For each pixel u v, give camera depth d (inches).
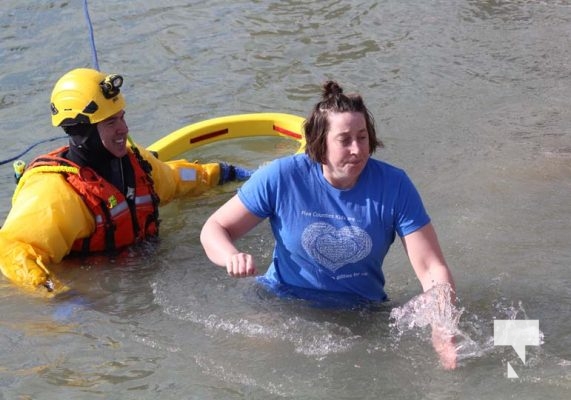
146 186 213.2
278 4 390.3
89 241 206.5
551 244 210.7
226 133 276.4
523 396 153.9
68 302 191.2
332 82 164.2
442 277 167.8
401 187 167.8
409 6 389.1
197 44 349.1
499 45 349.4
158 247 214.2
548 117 290.0
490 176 248.8
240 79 321.7
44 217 197.3
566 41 351.9
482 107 298.5
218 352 171.2
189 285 196.9
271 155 274.4
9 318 184.7
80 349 174.2
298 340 172.2
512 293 188.5
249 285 190.2
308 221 170.9
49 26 360.8
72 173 202.5
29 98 303.1
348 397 156.3
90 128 199.2
